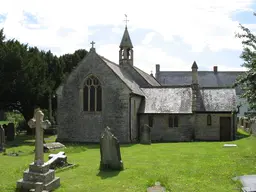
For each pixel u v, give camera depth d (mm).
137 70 39281
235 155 17469
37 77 35062
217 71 67500
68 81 29234
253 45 12469
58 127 29250
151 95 32938
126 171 13617
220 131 29844
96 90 28484
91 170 13922
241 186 10664
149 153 19531
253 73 11398
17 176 12844
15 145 24969
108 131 14133
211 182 11484
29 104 35844
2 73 30688
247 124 35906
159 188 10820
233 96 31406
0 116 62406
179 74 69000
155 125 30531
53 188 11000
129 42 39312
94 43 28922
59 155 15141
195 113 30016
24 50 34094
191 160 16344
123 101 27562
